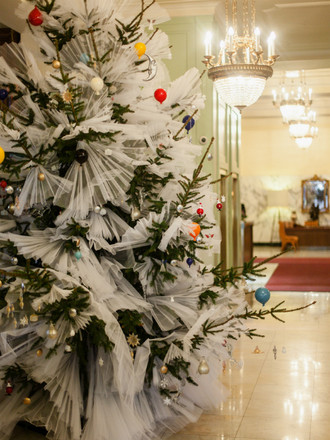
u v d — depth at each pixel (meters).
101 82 3.02
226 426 3.65
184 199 3.26
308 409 3.97
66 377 3.16
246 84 6.15
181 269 3.33
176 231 3.16
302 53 9.10
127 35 3.33
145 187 3.29
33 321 3.01
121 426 3.12
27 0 3.22
